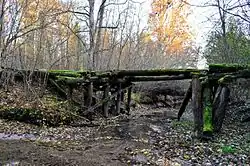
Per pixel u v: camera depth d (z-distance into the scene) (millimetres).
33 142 9414
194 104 10711
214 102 10453
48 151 8438
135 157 8047
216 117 10312
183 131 11789
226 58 16438
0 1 14781
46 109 12617
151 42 30516
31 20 17250
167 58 32000
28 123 11953
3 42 14836
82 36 24688
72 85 14242
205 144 9219
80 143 9648
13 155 7895
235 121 12852
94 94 16141
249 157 7703
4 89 14242
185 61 33250
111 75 14914
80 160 7695
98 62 22938
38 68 17078
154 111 20297
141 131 11969
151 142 9828
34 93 13617
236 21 14438
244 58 15422
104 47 26859
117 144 9555
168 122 14469
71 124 12844
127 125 13422
